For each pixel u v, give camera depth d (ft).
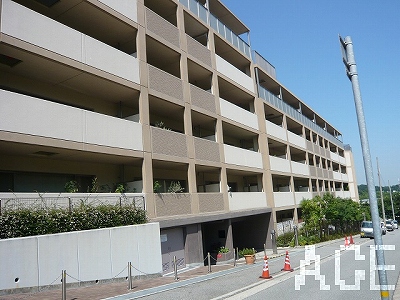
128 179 60.64
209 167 73.61
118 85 53.01
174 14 73.56
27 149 43.06
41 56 42.24
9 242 34.47
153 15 62.28
